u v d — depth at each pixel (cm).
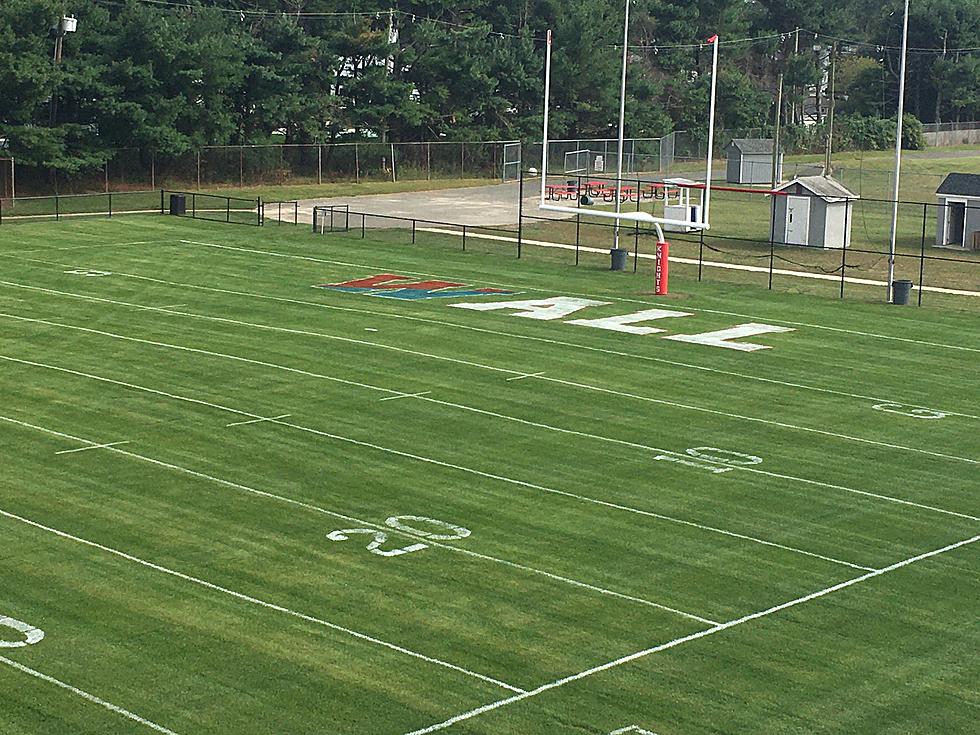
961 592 1902
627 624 1769
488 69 9419
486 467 2439
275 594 1847
